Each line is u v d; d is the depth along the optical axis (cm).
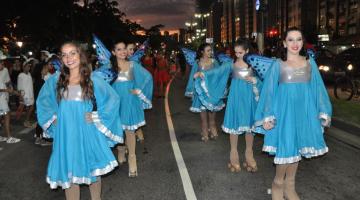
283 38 445
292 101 436
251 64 499
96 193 453
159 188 577
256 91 600
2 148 848
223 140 866
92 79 421
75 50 412
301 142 441
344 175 620
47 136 452
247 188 567
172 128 1027
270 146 448
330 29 7244
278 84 445
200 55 831
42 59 1112
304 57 442
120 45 616
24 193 579
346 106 1188
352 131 891
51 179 419
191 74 861
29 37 2488
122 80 620
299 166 668
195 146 820
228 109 623
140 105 642
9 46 2522
